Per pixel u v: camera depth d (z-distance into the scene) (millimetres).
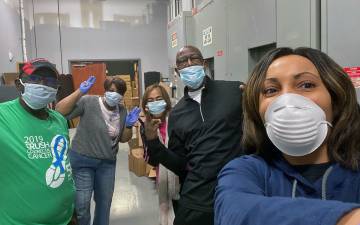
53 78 1447
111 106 2574
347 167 654
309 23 1871
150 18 9578
